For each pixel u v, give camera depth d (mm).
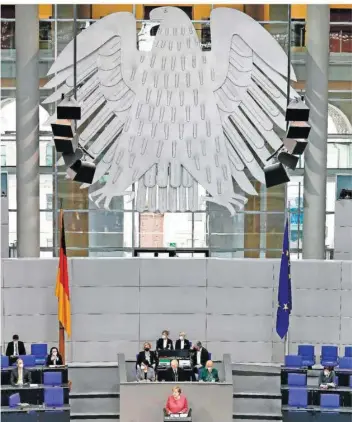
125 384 18031
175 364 18344
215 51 21172
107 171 21266
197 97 21188
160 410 18062
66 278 19797
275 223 22188
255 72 21094
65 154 18297
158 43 21234
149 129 21172
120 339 20734
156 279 20703
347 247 20734
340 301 20516
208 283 20750
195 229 22203
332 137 22516
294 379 18547
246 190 21188
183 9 22047
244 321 20750
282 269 19719
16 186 21406
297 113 17547
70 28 21859
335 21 22453
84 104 21094
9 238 22531
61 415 17484
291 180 22125
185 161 21156
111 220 22188
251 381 19734
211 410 18062
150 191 21281
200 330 20766
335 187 22656
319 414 17703
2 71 22234
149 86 21156
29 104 21000
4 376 18172
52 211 22078
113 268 20672
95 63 21062
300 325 20578
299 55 21875
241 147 21188
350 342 20531
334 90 22359
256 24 21062
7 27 22156
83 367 20344
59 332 20188
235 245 22203
